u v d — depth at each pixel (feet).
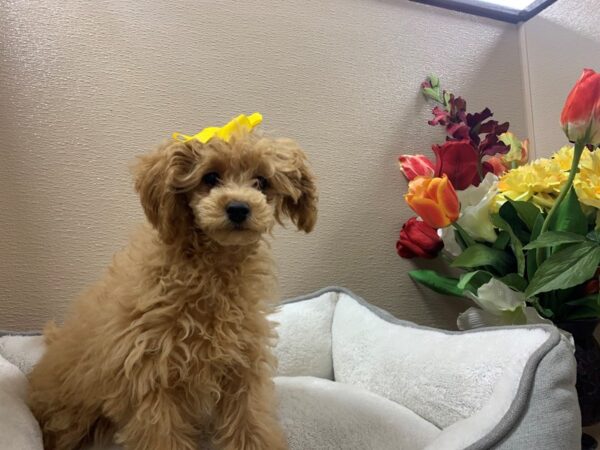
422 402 3.36
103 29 4.17
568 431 2.62
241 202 2.61
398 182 5.08
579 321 3.76
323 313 4.41
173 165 2.66
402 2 5.19
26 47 3.98
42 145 3.99
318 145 4.79
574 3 5.12
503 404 2.76
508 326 3.28
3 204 3.89
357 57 4.98
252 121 3.01
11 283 3.91
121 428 2.82
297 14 4.77
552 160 3.92
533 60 5.58
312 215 3.18
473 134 4.79
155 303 2.60
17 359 3.58
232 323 2.74
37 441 2.72
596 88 3.20
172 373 2.64
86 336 2.84
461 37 5.42
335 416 3.21
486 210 3.93
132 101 4.22
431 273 4.73
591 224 3.78
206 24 4.45
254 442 2.86
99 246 4.12
